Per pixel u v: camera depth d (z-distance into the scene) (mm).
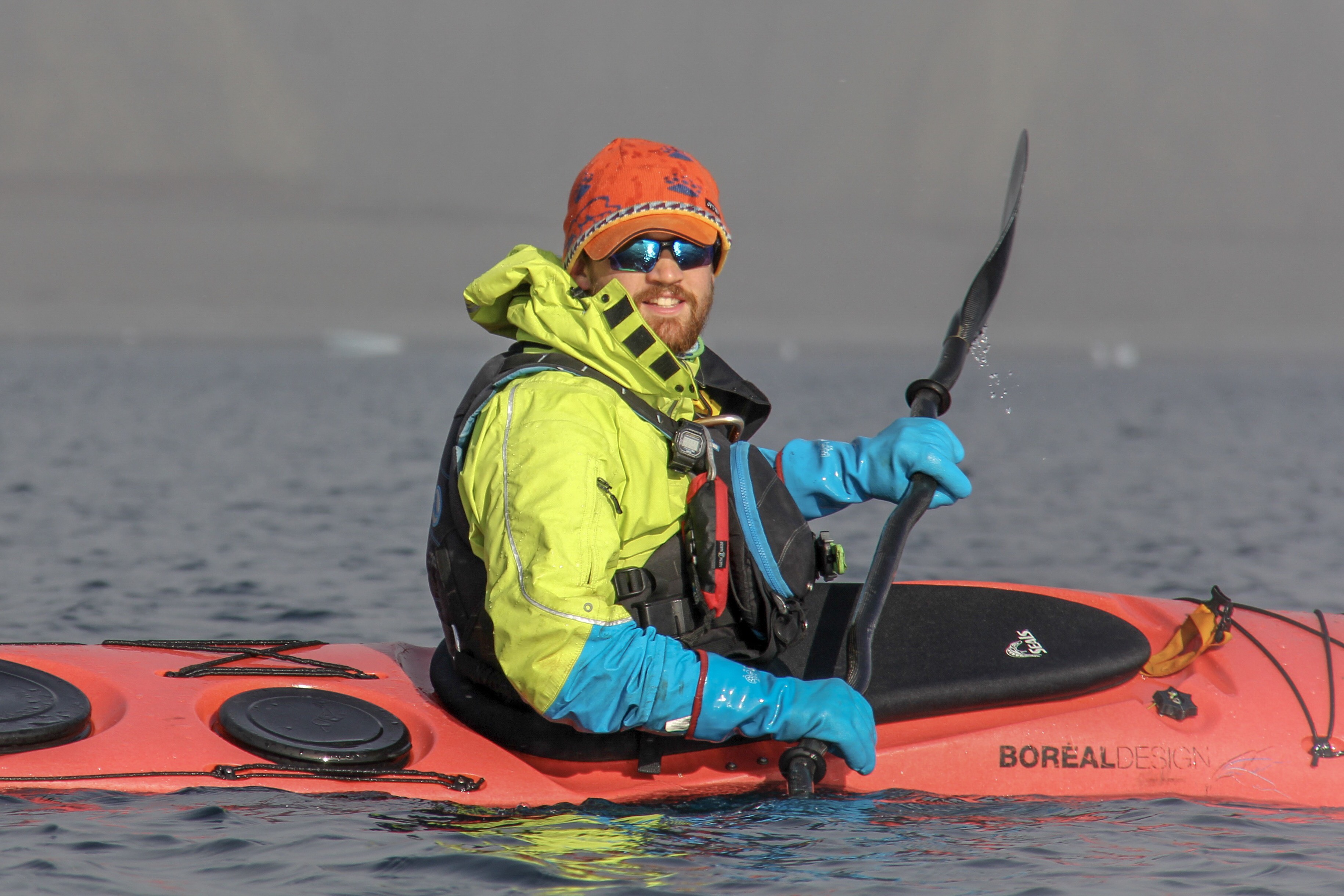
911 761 9820
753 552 9180
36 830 8219
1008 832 8977
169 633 18422
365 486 39031
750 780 9617
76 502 33469
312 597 21438
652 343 8852
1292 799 10055
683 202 9438
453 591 9305
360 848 8164
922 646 10430
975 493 39906
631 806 9188
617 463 8773
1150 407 100125
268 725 9352
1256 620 11812
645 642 8445
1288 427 76438
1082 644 10555
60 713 9109
